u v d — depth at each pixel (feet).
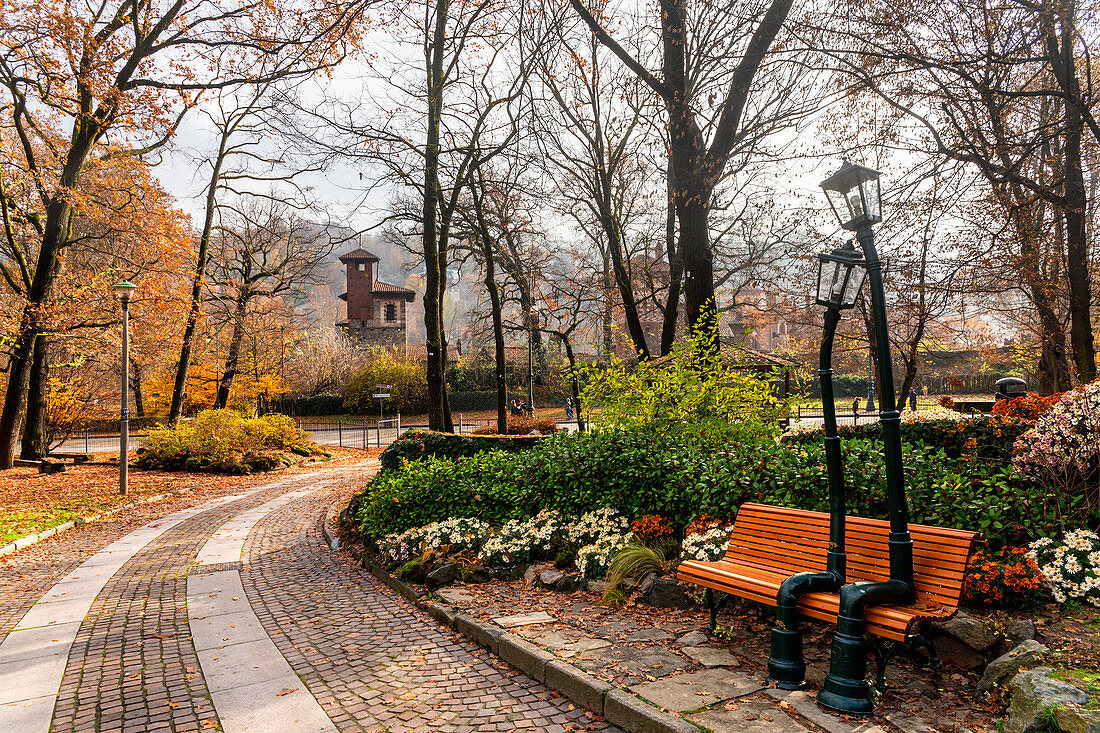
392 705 12.72
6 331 59.11
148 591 23.66
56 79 50.67
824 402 13.70
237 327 99.25
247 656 16.16
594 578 19.61
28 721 12.74
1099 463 16.75
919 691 11.44
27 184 61.26
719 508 19.48
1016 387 41.88
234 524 39.09
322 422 145.48
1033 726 9.18
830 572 13.01
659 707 10.92
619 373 27.94
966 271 45.37
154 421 122.31
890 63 34.47
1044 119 41.91
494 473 27.27
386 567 23.91
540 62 36.60
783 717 10.45
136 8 56.34
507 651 14.71
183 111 67.10
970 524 15.64
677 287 56.49
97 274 71.61
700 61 36.86
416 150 51.19
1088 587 13.52
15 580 26.30
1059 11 31.65
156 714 12.84
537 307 73.77
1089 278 44.83
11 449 64.03
